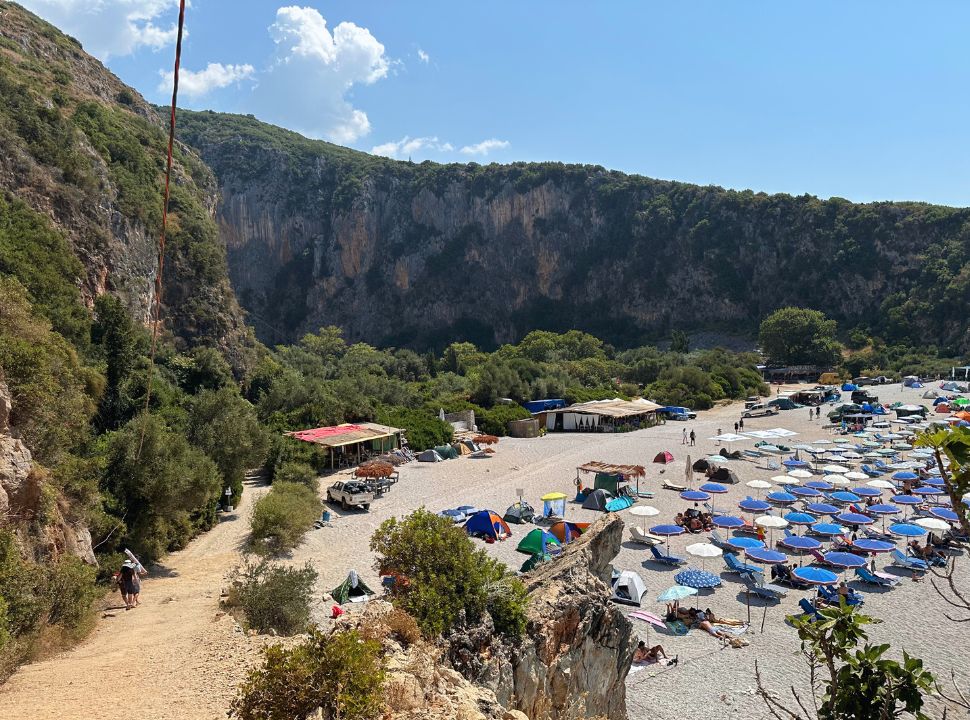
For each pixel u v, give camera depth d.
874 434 72.94
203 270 68.19
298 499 34.47
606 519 19.52
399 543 14.29
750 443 71.38
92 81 82.88
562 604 15.02
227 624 15.70
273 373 72.94
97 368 37.12
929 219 192.50
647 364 132.25
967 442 6.52
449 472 52.66
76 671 12.42
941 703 20.27
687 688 21.20
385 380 89.31
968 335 153.12
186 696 10.66
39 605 14.45
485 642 13.16
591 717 14.98
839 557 29.89
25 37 75.06
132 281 55.72
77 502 21.88
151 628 16.34
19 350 21.98
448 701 9.84
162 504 26.27
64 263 43.28
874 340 171.00
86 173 53.00
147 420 27.38
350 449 54.81
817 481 51.25
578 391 103.12
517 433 75.88
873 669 7.68
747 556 32.03
